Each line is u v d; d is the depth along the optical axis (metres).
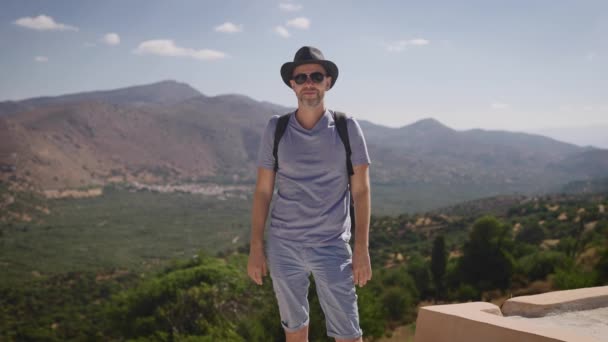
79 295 84.44
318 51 2.44
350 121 2.41
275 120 2.50
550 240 60.28
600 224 50.78
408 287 41.31
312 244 2.33
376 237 96.88
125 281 97.25
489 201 173.88
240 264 28.78
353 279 2.35
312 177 2.37
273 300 13.15
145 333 22.66
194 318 20.23
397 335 24.53
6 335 55.97
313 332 10.81
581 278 21.92
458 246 72.94
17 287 89.38
